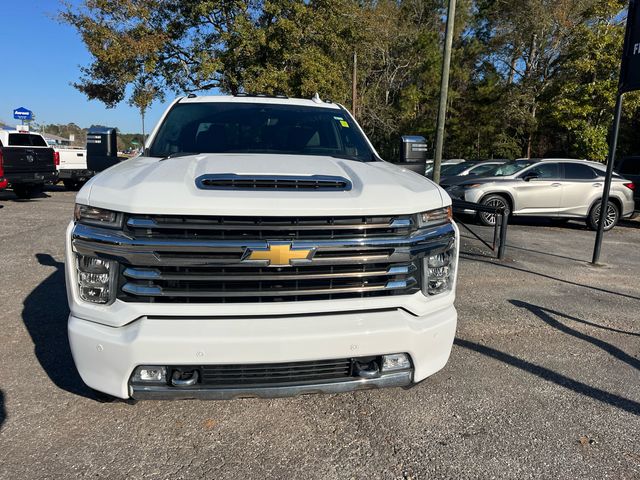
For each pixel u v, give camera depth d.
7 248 7.35
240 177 2.44
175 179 2.41
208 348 2.24
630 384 3.45
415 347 2.49
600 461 2.55
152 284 2.28
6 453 2.48
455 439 2.72
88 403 2.98
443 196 2.71
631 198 11.53
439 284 2.63
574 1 23.41
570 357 3.90
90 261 2.33
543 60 26.67
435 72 31.44
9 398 3.02
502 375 3.54
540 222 12.90
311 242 2.29
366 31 22.16
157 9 19.38
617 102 7.21
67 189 18.14
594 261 7.59
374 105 32.22
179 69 20.28
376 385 2.47
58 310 4.62
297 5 18.27
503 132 28.70
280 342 2.28
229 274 2.28
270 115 3.82
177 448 2.57
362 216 2.35
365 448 2.62
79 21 18.58
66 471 2.36
